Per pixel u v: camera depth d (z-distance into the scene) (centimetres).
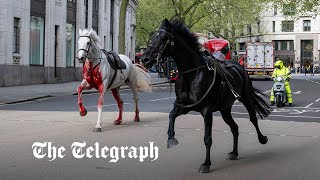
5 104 1950
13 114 1538
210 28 6856
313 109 1814
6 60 3022
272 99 1988
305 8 4431
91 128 1215
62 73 3766
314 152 912
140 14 6431
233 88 805
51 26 3559
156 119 1425
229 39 7550
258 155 879
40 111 1644
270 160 833
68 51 3941
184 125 1284
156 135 1098
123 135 1098
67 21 3881
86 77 1197
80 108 1222
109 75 1220
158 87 3506
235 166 782
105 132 1147
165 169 752
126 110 1705
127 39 6053
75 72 4062
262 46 5003
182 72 731
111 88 1267
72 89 2891
